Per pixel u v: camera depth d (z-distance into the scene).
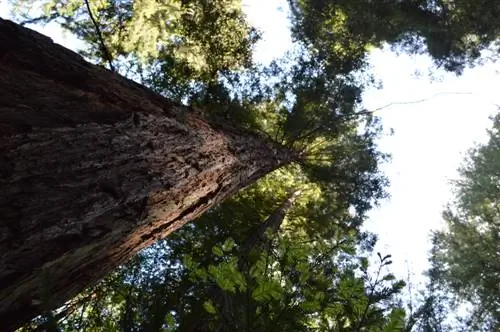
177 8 7.44
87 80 2.58
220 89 10.05
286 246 2.45
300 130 9.41
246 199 10.32
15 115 1.82
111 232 2.21
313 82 9.68
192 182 3.23
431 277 10.51
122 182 2.29
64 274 2.08
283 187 11.79
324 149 10.45
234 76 10.38
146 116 2.81
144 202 2.53
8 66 2.12
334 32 10.52
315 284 2.50
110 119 2.43
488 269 10.79
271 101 10.89
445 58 10.36
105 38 8.54
